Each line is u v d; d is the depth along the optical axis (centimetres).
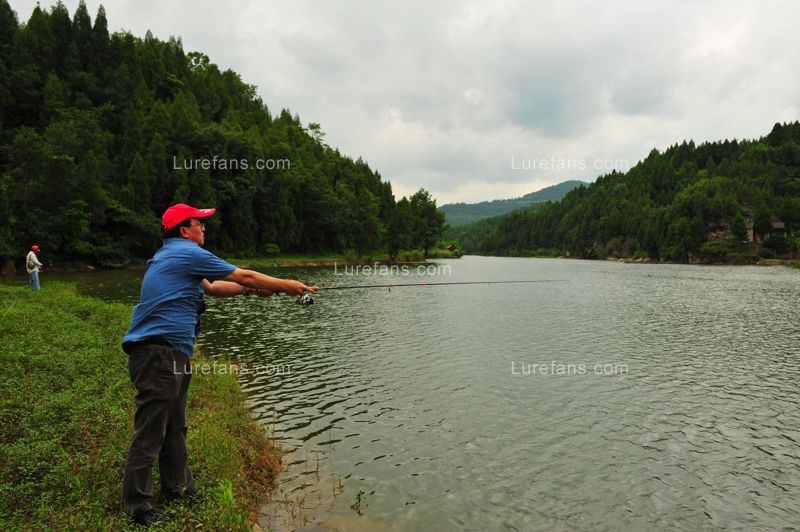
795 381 1170
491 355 1409
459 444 777
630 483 665
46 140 5606
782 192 14638
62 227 4997
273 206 8306
